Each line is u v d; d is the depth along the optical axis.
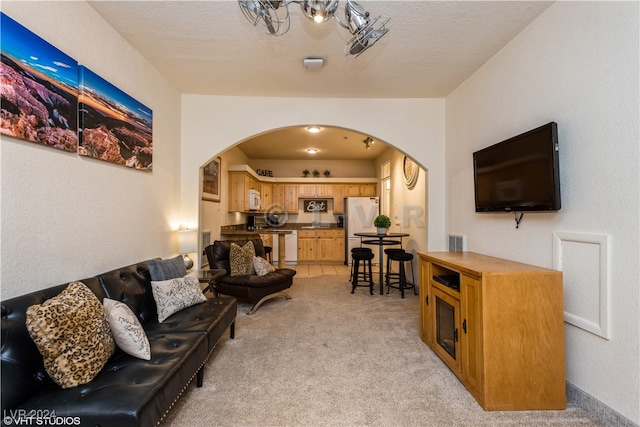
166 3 1.94
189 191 3.45
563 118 1.85
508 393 1.72
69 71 1.77
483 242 2.73
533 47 2.12
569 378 1.82
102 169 2.07
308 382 2.01
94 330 1.39
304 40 2.36
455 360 2.09
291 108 3.54
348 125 3.56
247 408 1.73
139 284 2.14
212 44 2.42
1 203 1.38
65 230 1.75
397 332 2.88
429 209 3.59
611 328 1.55
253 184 6.54
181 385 1.51
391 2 1.91
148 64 2.70
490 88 2.64
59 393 1.23
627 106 1.47
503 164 2.30
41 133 1.57
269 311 3.53
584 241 1.69
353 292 4.40
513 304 1.73
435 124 3.59
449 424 1.61
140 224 2.57
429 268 2.55
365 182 7.45
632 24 1.44
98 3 1.93
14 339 1.22
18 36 1.44
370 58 2.64
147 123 2.66
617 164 1.51
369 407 1.75
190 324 2.04
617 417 1.52
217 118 3.49
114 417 1.12
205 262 4.28
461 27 2.18
